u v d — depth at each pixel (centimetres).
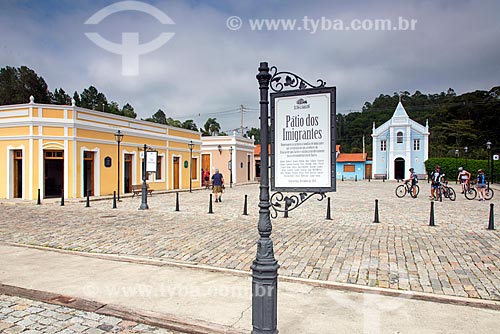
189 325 452
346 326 450
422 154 5778
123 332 440
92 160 2262
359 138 8406
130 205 1806
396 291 559
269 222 389
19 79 5288
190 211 1549
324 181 396
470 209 1650
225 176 4306
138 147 2647
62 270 686
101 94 6512
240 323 457
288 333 432
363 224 1181
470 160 5181
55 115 2077
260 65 400
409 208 1691
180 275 655
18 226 1153
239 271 670
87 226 1147
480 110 7312
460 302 521
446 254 775
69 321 468
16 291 567
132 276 649
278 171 413
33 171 2027
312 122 401
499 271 658
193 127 8238
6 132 2094
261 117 398
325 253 788
